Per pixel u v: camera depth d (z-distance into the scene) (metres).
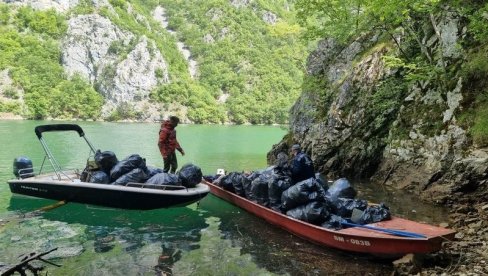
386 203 11.75
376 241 7.33
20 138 30.25
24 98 86.50
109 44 123.06
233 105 111.06
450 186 12.04
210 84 131.50
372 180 15.95
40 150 22.84
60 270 7.00
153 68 120.19
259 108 108.31
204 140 37.16
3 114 79.19
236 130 62.28
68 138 31.36
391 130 15.70
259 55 139.88
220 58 142.75
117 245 8.31
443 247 7.65
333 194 9.63
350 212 8.94
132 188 10.52
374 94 16.39
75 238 8.71
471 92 12.80
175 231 9.25
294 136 20.20
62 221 9.91
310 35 19.72
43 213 10.54
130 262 7.42
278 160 10.60
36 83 93.38
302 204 8.81
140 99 112.75
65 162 18.75
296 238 8.80
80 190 10.95
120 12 141.00
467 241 7.96
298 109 20.59
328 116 17.84
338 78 18.88
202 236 8.91
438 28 14.91
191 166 11.49
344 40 18.42
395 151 15.09
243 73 133.12
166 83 120.06
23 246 8.16
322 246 8.27
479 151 11.73
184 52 152.75
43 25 122.62
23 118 80.69
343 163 16.89
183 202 10.78
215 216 10.51
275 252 7.96
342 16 18.53
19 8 124.69
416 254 7.09
